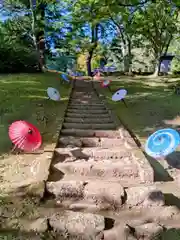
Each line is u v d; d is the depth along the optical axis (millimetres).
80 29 23172
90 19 12055
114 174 3912
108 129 6152
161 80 17594
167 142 3922
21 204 3018
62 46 24906
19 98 8500
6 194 3162
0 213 2826
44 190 3217
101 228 2654
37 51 17969
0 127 5504
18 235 2531
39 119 6410
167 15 17750
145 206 3076
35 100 8484
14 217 2781
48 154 4316
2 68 16062
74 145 5000
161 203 3084
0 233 2545
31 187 3248
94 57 29750
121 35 23078
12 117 6309
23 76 14336
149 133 5789
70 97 10297
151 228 2672
